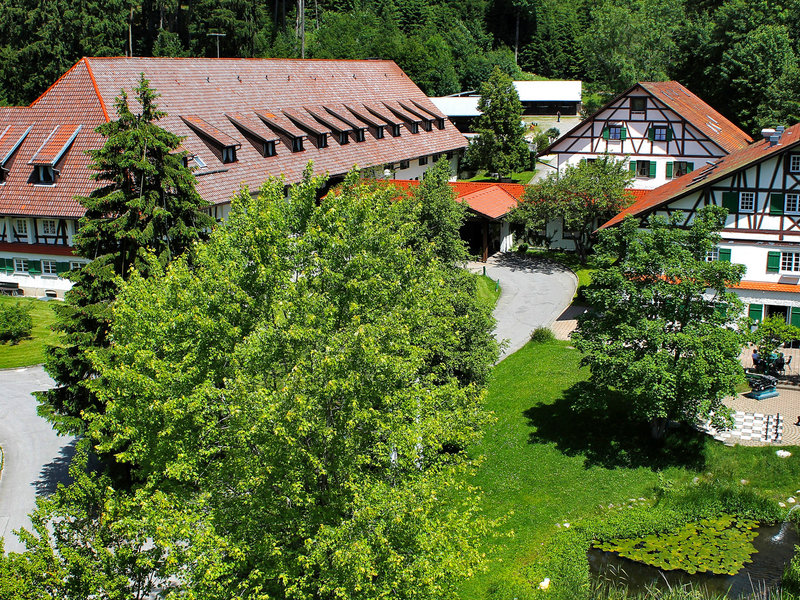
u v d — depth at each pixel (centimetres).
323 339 2095
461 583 2623
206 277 2345
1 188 4981
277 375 2130
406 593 1931
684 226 4403
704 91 9138
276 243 2389
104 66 5181
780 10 9181
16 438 3531
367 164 6384
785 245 4247
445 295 3127
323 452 2039
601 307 3391
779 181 4184
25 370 4200
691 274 3262
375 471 2162
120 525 1895
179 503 2056
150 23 10412
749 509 3077
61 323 2980
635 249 3356
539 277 5734
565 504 3091
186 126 5231
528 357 4359
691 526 2997
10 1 8538
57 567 1862
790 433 3503
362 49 11488
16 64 8325
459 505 3069
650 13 10912
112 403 2295
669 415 3359
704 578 2702
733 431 3519
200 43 9938
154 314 2314
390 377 2123
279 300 2191
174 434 2136
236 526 2028
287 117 6025
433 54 11750
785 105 8100
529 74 13525
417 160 7338
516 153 8169
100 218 3106
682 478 3256
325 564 1886
